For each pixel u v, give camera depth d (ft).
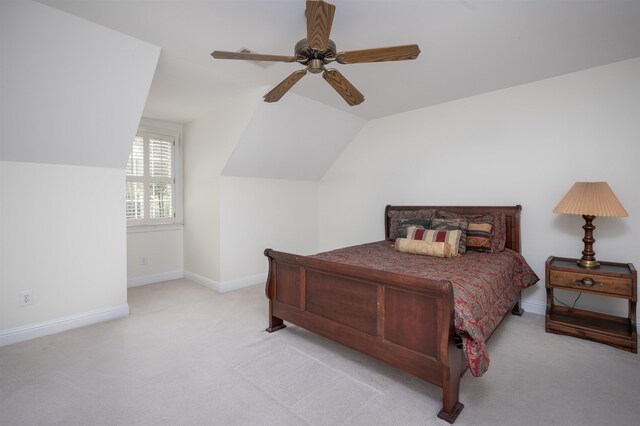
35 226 8.70
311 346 8.18
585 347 8.04
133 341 8.44
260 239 14.49
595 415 5.53
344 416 5.53
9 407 5.72
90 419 5.43
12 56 6.71
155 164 14.43
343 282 7.10
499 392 6.21
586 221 8.81
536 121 10.39
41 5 6.32
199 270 14.29
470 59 8.70
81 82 7.72
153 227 14.35
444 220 10.75
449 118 12.32
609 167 9.23
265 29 7.20
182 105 12.46
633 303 7.95
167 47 8.04
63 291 9.15
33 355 7.66
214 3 6.22
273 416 5.53
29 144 8.22
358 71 9.46
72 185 9.27
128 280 13.64
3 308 8.25
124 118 8.93
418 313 5.81
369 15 6.56
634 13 6.56
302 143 13.92
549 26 7.06
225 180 13.14
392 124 14.06
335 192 16.47
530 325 9.43
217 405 5.82
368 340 6.60
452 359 5.39
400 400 5.97
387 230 13.67
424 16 6.63
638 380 6.59
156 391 6.23
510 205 10.98
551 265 8.87
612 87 9.12
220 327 9.39
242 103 11.59
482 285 6.91
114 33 7.29
